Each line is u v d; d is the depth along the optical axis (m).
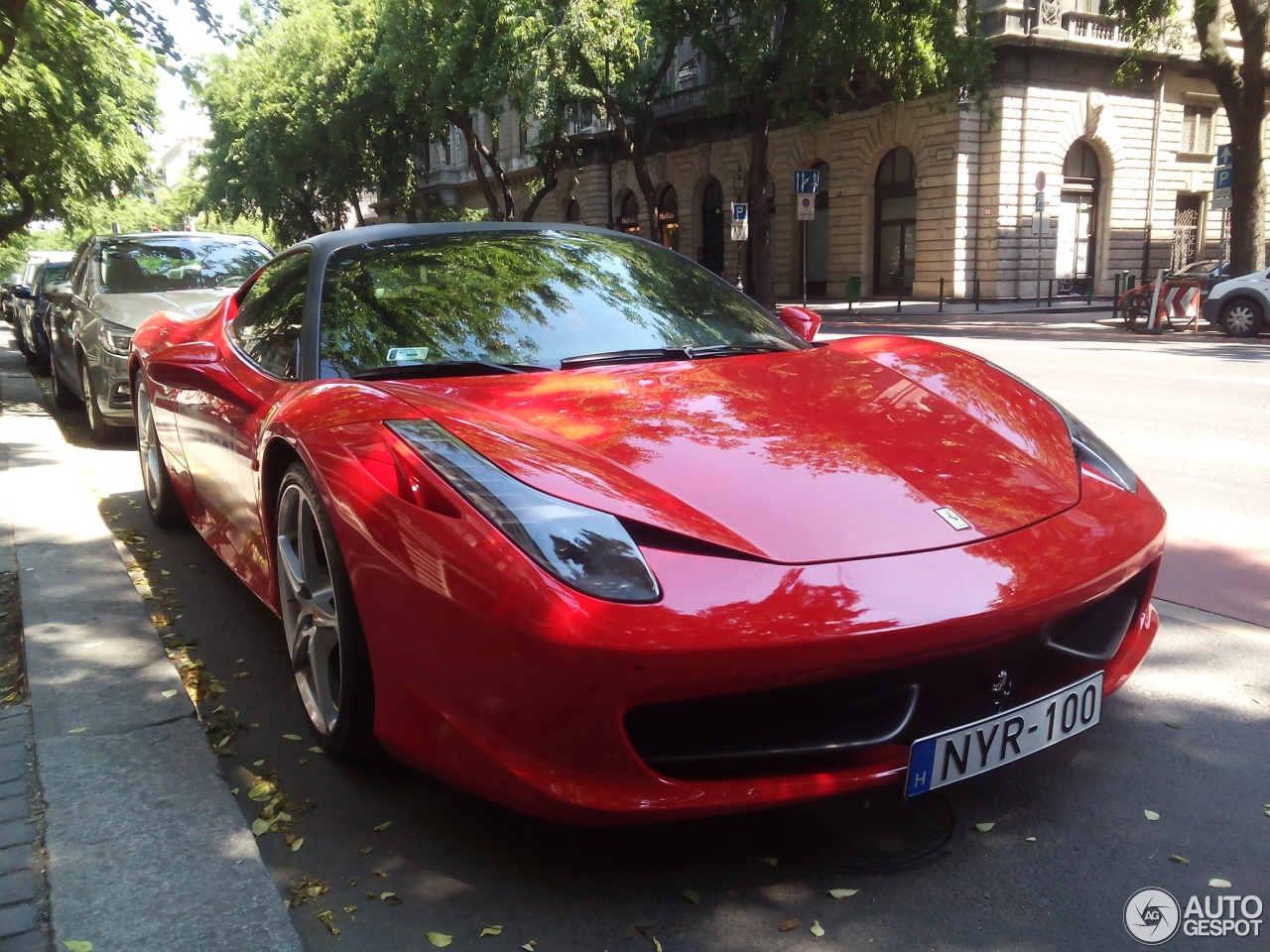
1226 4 28.42
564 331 3.01
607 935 1.89
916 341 3.38
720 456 2.25
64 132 14.37
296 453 2.63
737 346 3.15
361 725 2.37
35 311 12.60
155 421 4.49
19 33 6.43
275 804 2.36
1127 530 2.31
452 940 1.88
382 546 2.11
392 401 2.42
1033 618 2.00
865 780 1.96
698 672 1.79
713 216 35.66
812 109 22.55
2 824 2.23
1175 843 2.14
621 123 25.38
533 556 1.89
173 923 1.89
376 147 35.91
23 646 3.19
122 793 2.33
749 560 1.93
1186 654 3.18
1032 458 2.48
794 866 2.09
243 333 3.65
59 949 1.81
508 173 45.31
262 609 3.75
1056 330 18.86
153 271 7.74
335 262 3.25
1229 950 1.80
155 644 3.21
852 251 29.75
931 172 26.86
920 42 20.67
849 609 1.86
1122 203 28.33
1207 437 7.10
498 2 22.44
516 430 2.29
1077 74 26.59
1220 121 29.98
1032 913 1.92
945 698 2.02
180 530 4.81
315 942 1.88
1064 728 2.18
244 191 39.66
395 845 2.20
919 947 1.83
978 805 2.30
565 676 1.82
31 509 4.80
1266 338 16.38
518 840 2.21
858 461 2.29
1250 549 4.35
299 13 34.53
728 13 22.36
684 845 2.17
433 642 2.01
